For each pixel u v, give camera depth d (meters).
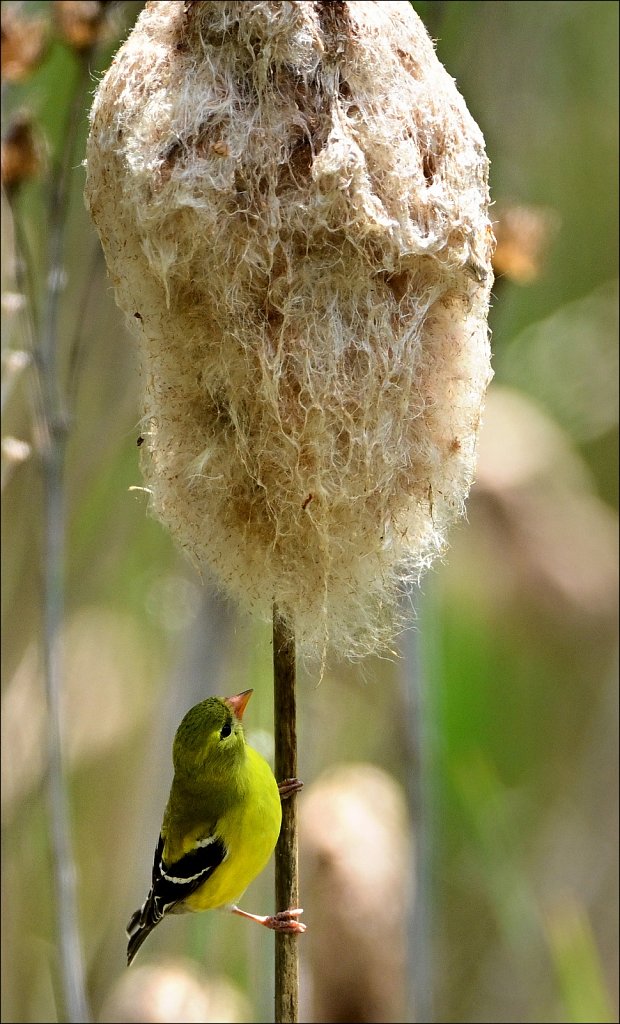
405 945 10.29
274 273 5.91
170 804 8.34
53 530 8.61
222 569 6.41
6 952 11.41
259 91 5.89
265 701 11.32
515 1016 12.57
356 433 6.04
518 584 13.91
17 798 11.71
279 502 6.16
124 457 12.85
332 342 5.95
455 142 6.17
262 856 8.09
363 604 6.49
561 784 14.76
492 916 13.59
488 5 12.65
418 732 9.57
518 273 9.08
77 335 8.63
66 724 12.24
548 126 14.62
